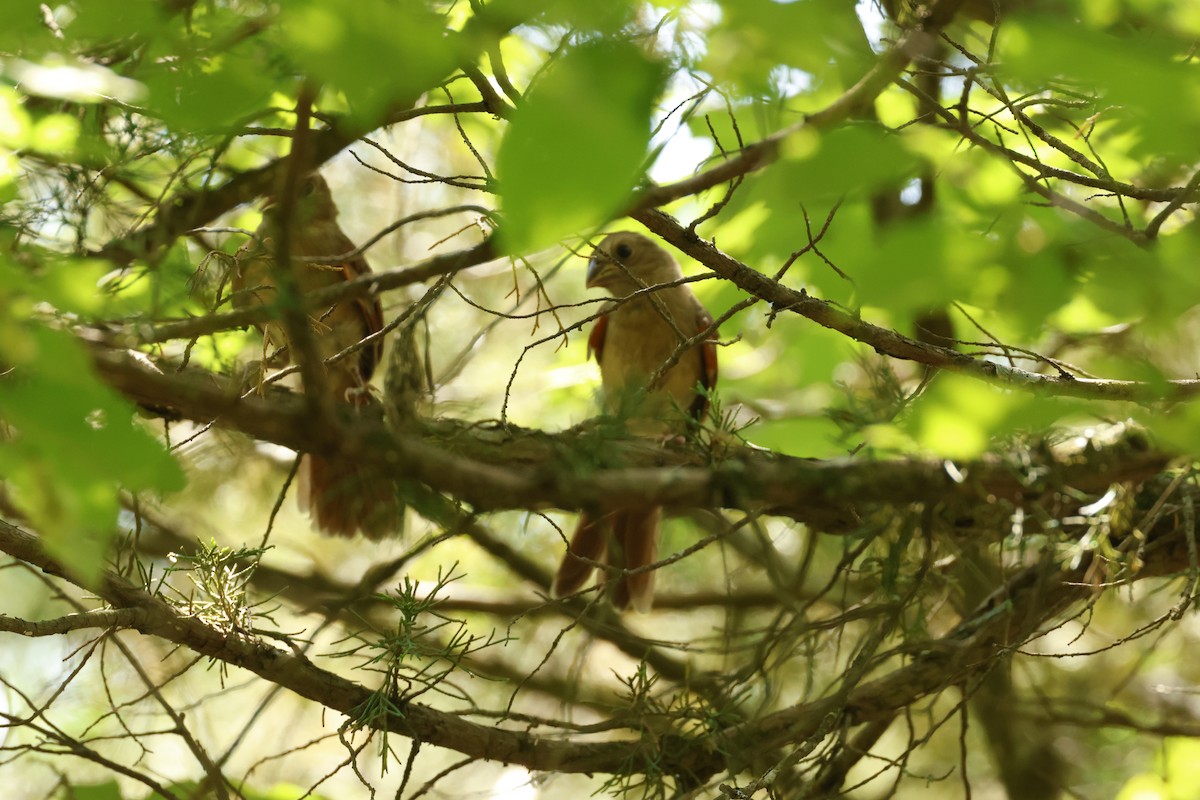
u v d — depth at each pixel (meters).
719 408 5.34
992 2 3.73
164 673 7.07
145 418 5.11
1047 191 3.83
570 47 1.80
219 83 2.76
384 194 9.10
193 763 7.63
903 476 4.86
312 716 8.60
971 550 5.95
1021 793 8.04
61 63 2.53
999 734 8.09
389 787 8.37
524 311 9.27
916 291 2.78
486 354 9.10
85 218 5.25
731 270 4.35
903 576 5.66
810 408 8.19
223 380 4.79
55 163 5.18
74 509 2.18
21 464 2.16
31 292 2.43
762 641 5.59
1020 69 2.06
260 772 8.19
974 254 2.77
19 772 7.06
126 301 5.12
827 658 7.57
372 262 8.82
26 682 7.48
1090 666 8.37
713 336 7.79
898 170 2.78
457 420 5.21
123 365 3.37
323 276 6.82
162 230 5.61
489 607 8.43
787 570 8.23
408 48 1.75
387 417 4.45
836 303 4.35
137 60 3.64
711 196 6.39
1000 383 4.38
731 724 5.52
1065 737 8.08
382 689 4.80
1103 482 4.95
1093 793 8.24
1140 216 5.71
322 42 1.76
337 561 9.17
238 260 4.48
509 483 4.32
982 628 5.50
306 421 3.57
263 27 3.57
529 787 7.07
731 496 4.79
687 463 5.36
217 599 4.69
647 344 7.80
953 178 4.20
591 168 1.58
